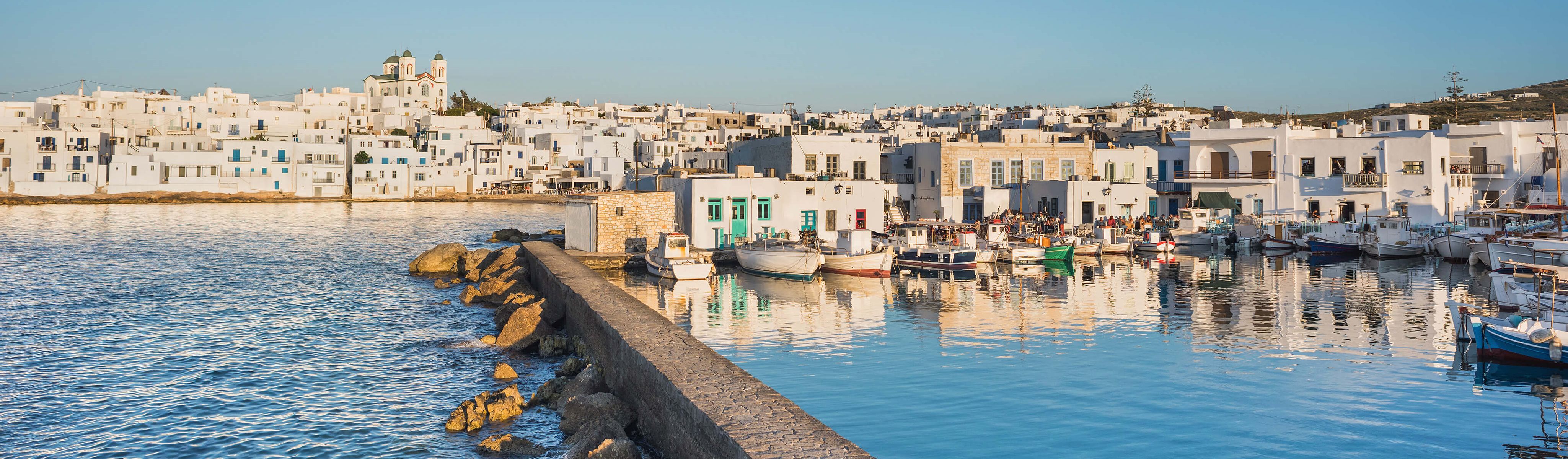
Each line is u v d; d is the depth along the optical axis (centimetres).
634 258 5394
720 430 1659
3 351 3238
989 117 19488
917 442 2119
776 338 3253
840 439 1611
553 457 2031
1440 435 2141
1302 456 2014
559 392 2473
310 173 15512
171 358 3133
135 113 18100
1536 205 6000
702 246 5659
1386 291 4375
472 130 17575
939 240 5900
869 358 2928
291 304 4372
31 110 19175
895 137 10619
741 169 6003
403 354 3166
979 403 2419
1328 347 3056
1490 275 4809
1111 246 6144
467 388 2691
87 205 13925
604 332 2694
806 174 6975
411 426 2323
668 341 2378
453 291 4859
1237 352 2992
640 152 16512
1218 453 2036
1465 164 7625
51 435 2288
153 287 5009
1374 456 2009
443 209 14150
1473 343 3091
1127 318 3628
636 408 2252
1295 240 6438
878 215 6138
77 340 3456
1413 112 17438
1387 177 6994
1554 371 2700
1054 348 3055
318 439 2241
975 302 4084
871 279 4944
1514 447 2058
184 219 11262
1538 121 7462
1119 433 2175
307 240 8369
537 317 3312
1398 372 2698
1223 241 6656
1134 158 7881
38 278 5388
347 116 19212
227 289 4938
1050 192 7062
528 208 14400
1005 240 5875
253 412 2470
